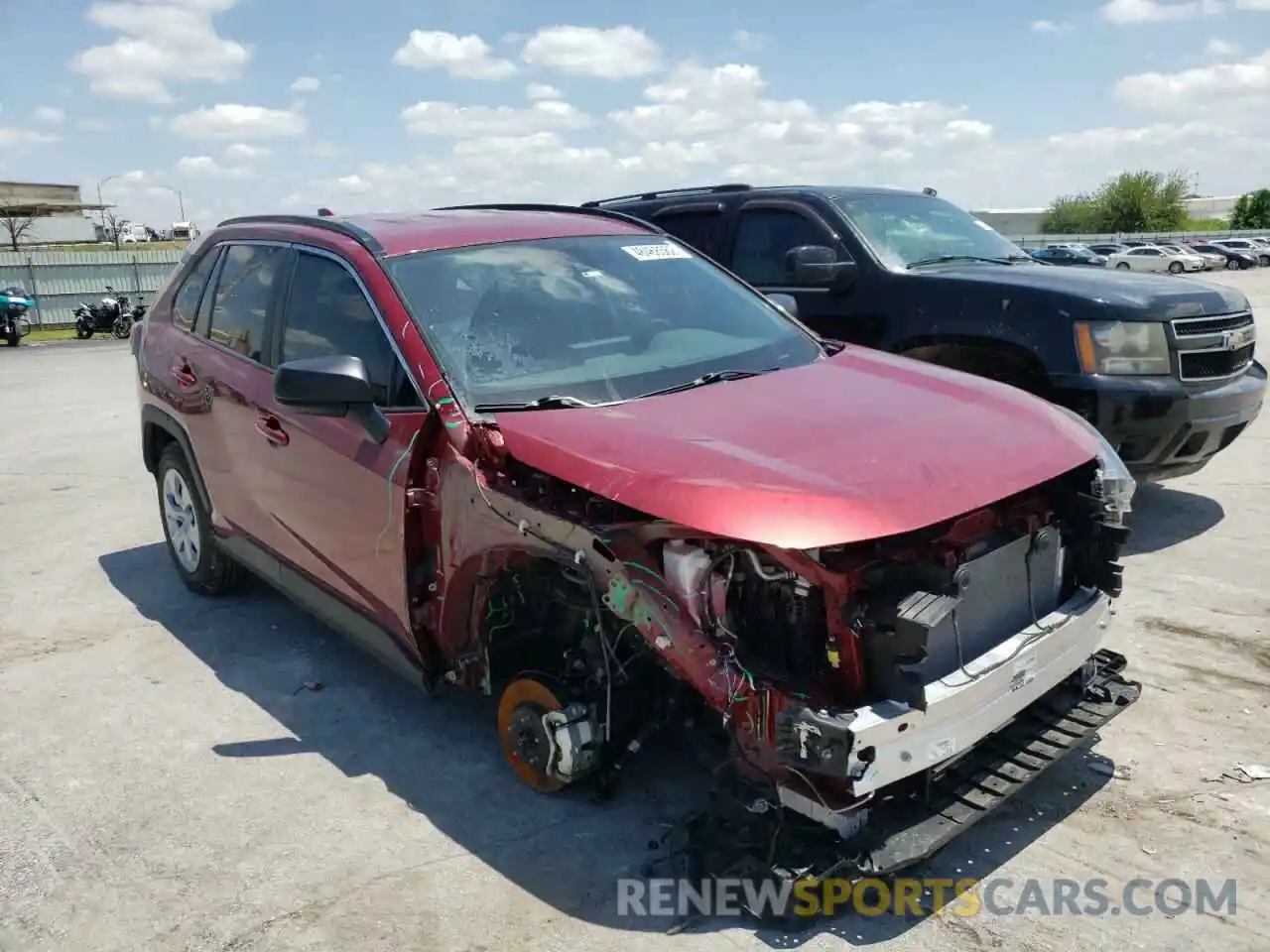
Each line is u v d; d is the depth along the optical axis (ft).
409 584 11.92
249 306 15.56
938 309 19.93
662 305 13.97
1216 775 11.62
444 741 13.25
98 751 13.28
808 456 9.66
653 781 11.92
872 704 8.77
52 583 19.66
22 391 46.62
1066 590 11.14
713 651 9.14
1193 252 184.34
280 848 11.03
